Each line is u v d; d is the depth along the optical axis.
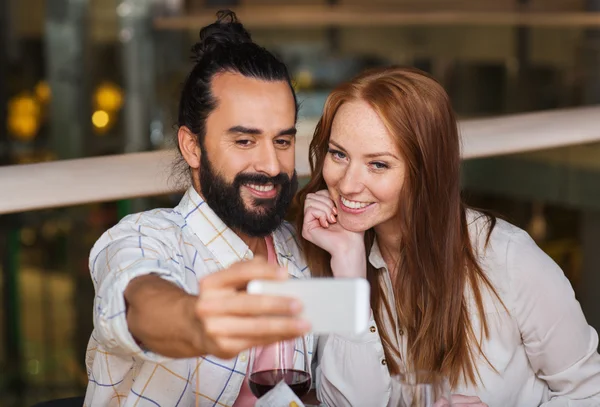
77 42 7.29
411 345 1.84
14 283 6.39
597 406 1.82
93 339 1.71
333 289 1.06
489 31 6.89
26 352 6.54
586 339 1.83
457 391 1.83
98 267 1.62
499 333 1.83
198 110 1.66
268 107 1.62
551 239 3.96
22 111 8.08
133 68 7.11
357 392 1.80
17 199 2.07
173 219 1.75
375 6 8.07
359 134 1.70
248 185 1.65
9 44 8.09
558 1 6.19
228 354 1.13
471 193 2.98
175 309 1.21
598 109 3.34
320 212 1.83
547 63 5.99
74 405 1.94
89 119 7.34
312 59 8.08
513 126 3.02
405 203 1.74
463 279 1.80
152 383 1.65
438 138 1.71
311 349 1.83
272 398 1.42
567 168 3.22
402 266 1.83
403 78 1.69
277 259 1.84
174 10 7.09
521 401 1.87
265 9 8.12
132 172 2.24
